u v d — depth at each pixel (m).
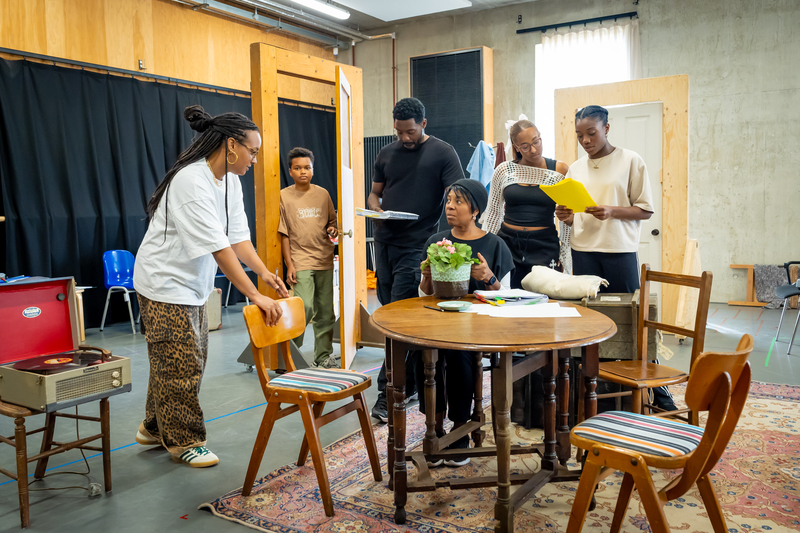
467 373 2.41
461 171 3.41
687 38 7.28
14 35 5.68
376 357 4.64
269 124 3.99
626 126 5.32
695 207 7.34
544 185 3.04
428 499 2.23
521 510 2.13
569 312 2.16
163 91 6.84
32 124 5.69
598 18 7.79
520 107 8.49
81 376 2.14
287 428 3.07
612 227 3.11
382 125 9.63
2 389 2.15
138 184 6.59
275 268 4.08
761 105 6.92
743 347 1.51
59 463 2.63
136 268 2.53
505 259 2.57
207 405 3.48
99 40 6.36
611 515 2.08
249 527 2.04
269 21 8.21
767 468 2.45
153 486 2.39
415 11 8.23
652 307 2.71
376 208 3.63
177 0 7.05
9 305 2.23
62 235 5.96
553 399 2.11
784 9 6.74
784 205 6.88
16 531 2.03
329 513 2.10
